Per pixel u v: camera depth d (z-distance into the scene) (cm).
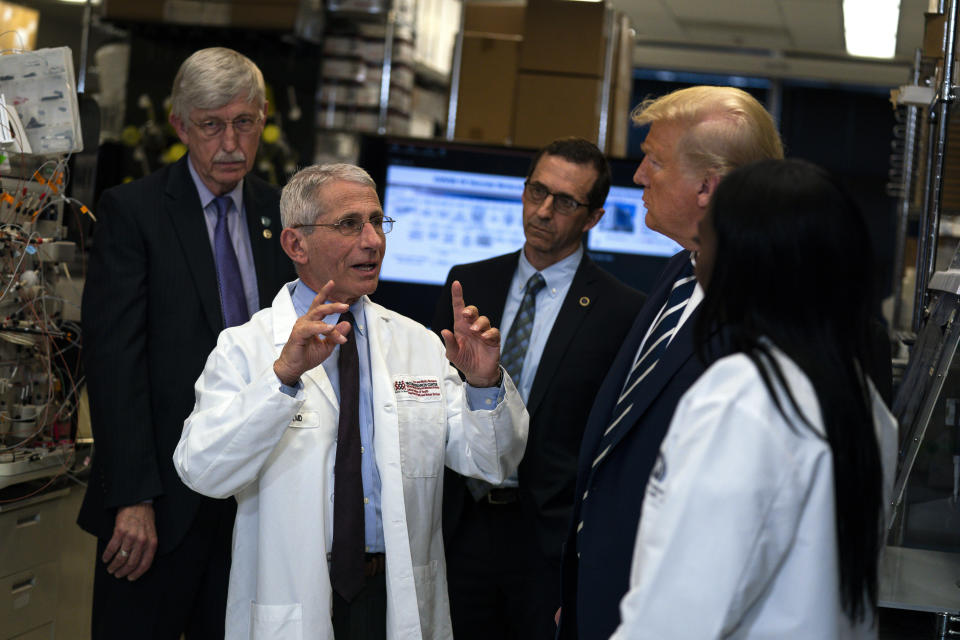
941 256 231
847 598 114
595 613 158
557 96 410
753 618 112
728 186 119
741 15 736
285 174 477
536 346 242
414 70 525
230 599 186
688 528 107
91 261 227
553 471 230
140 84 481
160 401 220
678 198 166
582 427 234
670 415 154
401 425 190
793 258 113
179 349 221
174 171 235
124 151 467
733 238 116
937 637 182
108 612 217
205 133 227
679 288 168
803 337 114
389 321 203
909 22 691
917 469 185
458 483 234
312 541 177
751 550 106
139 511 213
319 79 484
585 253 252
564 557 180
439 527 199
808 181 115
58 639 256
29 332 236
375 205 192
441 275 387
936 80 246
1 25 453
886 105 909
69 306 286
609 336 237
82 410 293
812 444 109
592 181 239
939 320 199
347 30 484
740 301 116
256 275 237
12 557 232
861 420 112
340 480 182
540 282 245
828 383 111
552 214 238
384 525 181
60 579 255
